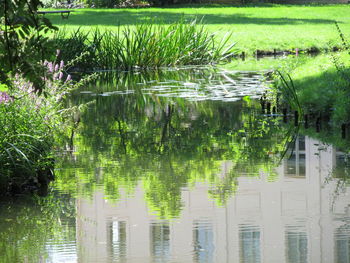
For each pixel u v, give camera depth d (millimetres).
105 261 7344
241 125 15219
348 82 16344
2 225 8625
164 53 27938
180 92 20297
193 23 29562
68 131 14516
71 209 9258
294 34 35469
